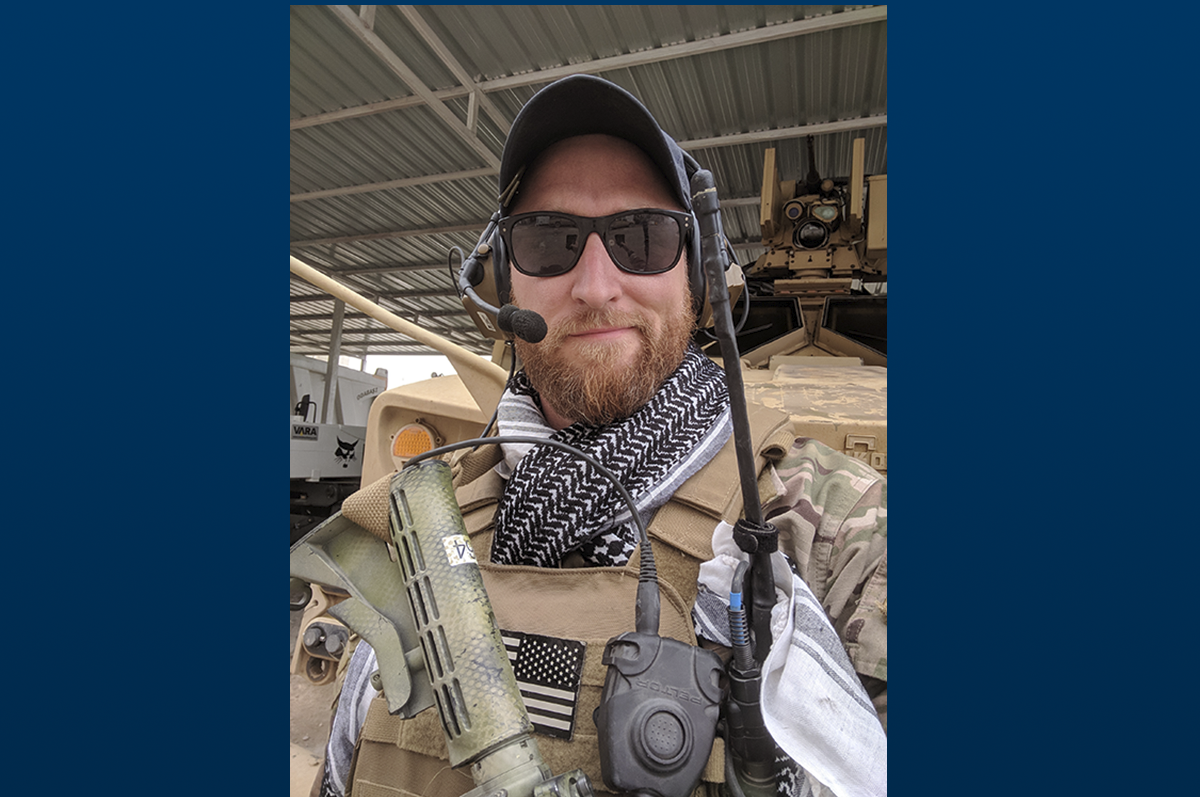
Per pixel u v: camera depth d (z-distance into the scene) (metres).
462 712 0.53
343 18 3.33
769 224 3.12
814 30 3.35
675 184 0.73
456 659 0.54
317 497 4.06
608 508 0.68
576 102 0.72
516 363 0.91
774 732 0.53
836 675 0.57
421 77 3.95
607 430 0.73
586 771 0.58
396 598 0.65
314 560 0.69
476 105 3.95
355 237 6.29
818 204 3.06
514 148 0.75
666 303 0.74
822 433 1.48
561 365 0.74
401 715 0.59
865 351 2.54
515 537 0.71
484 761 0.51
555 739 0.60
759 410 0.82
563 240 0.73
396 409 1.96
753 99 4.02
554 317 0.74
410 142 4.63
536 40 3.60
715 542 0.66
